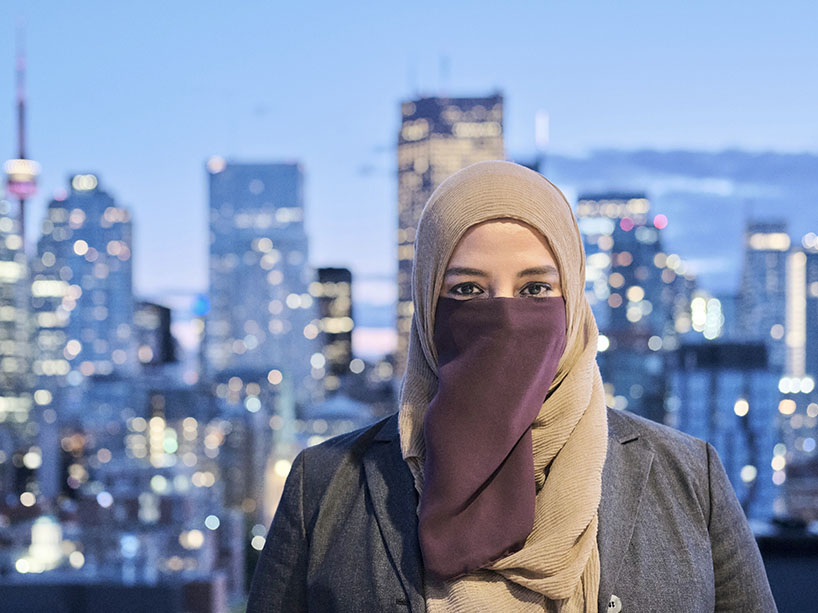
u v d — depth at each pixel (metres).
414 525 0.95
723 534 0.99
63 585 5.35
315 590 1.00
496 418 0.90
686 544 0.95
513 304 0.92
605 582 0.90
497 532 0.88
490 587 0.89
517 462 0.91
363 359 75.06
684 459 1.00
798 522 3.69
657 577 0.92
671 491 0.98
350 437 1.09
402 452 0.97
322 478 1.05
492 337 0.91
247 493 42.69
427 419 0.92
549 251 0.94
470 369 0.91
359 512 1.01
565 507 0.89
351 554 0.98
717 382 31.25
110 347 82.81
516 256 0.93
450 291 0.95
